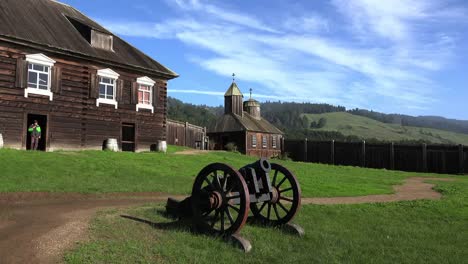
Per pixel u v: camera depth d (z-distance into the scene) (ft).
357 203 50.65
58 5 101.30
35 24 83.92
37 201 41.27
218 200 28.84
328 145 160.45
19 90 76.74
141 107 99.40
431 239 34.71
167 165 75.77
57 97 82.69
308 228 35.09
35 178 52.21
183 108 466.29
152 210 36.86
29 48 78.13
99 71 90.17
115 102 93.50
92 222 30.37
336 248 29.45
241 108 197.16
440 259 28.68
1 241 25.05
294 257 26.08
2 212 34.42
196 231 30.04
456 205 52.49
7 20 78.18
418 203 52.19
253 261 24.56
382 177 99.09
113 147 89.61
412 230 37.60
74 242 24.82
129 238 26.66
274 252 26.84
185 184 59.06
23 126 77.05
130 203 42.45
